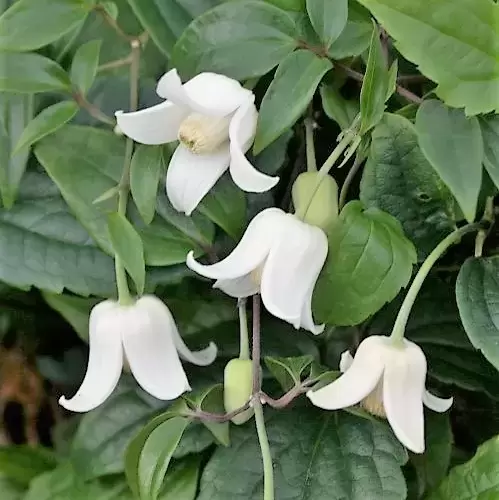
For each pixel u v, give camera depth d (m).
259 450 0.38
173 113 0.35
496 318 0.35
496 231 0.39
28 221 0.39
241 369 0.36
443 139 0.33
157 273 0.38
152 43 0.40
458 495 0.37
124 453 0.37
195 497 0.38
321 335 0.40
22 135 0.37
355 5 0.36
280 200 0.39
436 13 0.33
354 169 0.36
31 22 0.36
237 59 0.35
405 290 0.39
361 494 0.37
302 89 0.34
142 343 0.36
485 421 0.41
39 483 0.40
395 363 0.35
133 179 0.36
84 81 0.37
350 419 0.38
